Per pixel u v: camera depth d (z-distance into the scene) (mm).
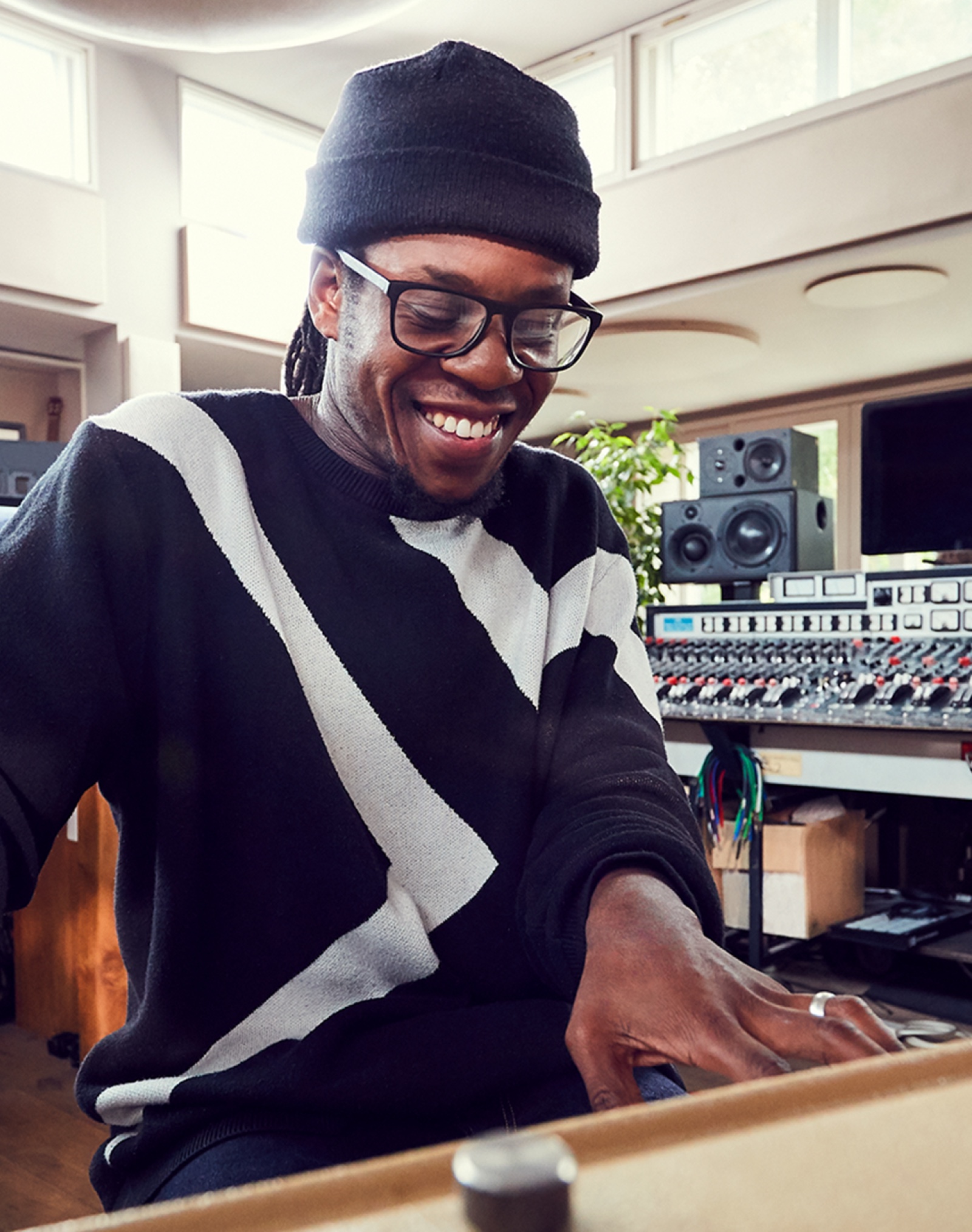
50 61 6090
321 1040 627
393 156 628
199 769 672
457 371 647
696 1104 180
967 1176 162
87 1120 2186
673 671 3389
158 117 6320
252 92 6648
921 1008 2842
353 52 6180
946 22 4945
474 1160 139
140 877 698
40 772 609
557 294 661
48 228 5812
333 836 670
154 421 712
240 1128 602
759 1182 157
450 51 639
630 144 5723
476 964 708
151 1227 146
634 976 500
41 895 2641
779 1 5445
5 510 1851
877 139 4762
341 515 728
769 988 481
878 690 2967
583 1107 636
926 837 3584
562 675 784
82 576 648
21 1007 2760
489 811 725
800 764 2975
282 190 6973
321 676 702
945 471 3250
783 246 5031
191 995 660
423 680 719
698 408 7141
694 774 3236
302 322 828
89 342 6371
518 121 628
